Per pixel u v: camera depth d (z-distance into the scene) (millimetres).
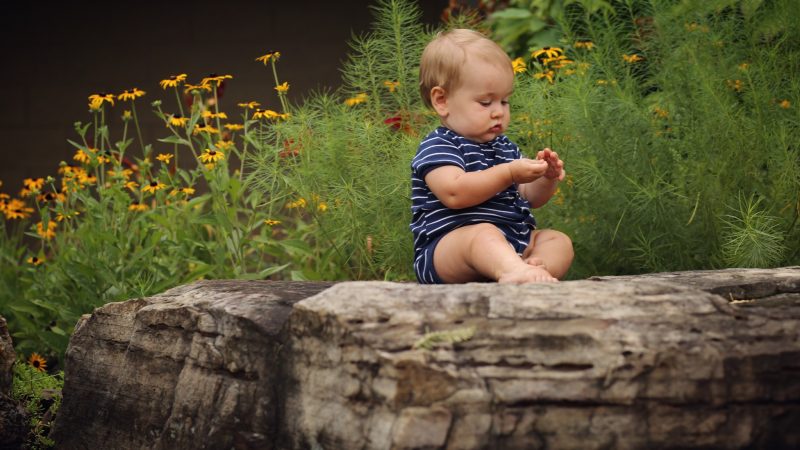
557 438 2518
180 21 10062
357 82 5160
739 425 2619
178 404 3301
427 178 3281
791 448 2656
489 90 3303
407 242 4703
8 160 10078
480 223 3256
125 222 5398
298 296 3273
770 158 4406
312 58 9977
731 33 4723
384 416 2516
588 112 4410
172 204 5324
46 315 5508
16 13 10133
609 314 2623
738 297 2988
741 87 4691
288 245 5230
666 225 4332
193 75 10039
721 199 4371
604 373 2539
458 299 2652
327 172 4891
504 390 2504
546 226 4609
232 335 3131
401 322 2602
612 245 4477
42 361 5035
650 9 4965
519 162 3111
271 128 5062
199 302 3398
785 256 4242
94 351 3934
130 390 3641
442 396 2480
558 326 2576
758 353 2637
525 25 6543
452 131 3385
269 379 2986
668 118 4621
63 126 10094
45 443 4008
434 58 3385
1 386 3852
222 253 5203
